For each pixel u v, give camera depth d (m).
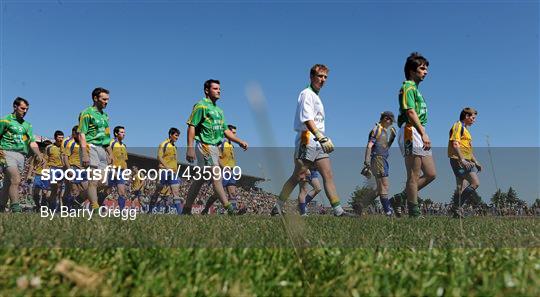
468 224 5.02
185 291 1.79
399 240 3.34
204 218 5.28
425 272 2.07
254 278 2.02
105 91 7.95
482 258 2.41
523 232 4.09
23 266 2.11
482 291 1.79
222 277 1.99
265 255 2.46
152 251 2.44
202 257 2.29
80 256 2.32
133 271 2.03
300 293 1.88
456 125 7.96
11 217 4.79
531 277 1.93
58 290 1.78
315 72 6.27
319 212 7.62
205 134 7.50
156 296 1.77
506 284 1.84
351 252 2.55
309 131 6.32
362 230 4.11
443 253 2.55
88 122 7.76
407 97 6.78
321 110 6.36
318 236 3.35
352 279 1.95
